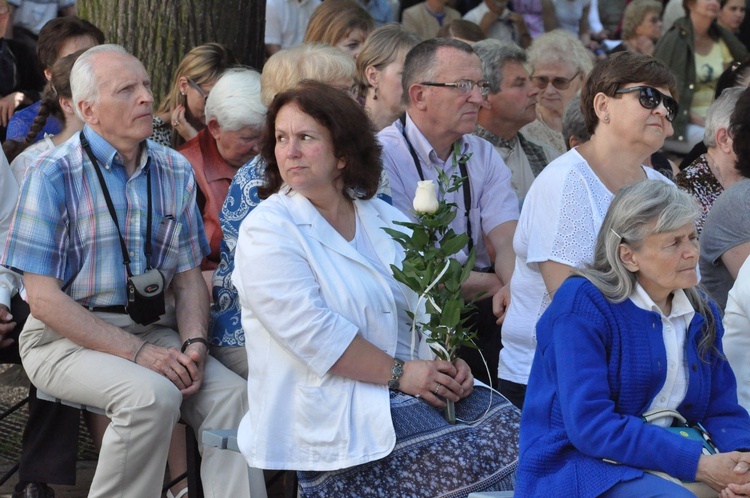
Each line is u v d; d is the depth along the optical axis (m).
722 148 8.84
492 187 8.46
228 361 7.44
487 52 9.69
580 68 11.04
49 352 7.04
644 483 5.11
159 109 10.23
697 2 14.34
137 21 10.39
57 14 12.58
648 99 6.68
